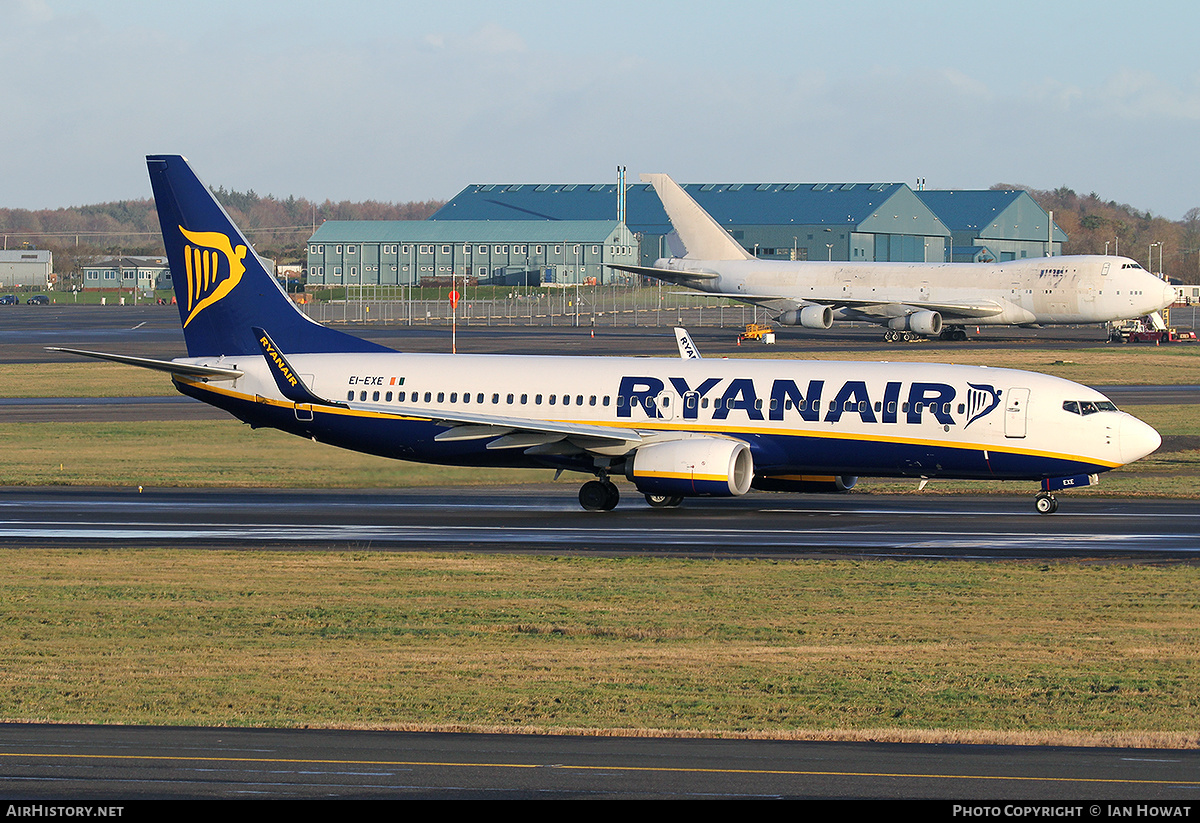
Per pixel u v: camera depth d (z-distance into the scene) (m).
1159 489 190.12
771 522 162.00
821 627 105.75
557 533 153.62
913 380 169.88
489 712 80.88
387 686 87.81
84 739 70.94
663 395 175.50
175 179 193.25
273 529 155.75
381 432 183.88
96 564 132.50
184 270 194.88
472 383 182.50
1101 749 70.00
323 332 192.62
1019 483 198.50
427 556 137.38
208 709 81.81
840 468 171.62
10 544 144.62
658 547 144.12
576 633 104.19
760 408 172.38
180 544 145.25
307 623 107.88
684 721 78.56
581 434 168.88
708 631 104.56
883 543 146.00
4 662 95.19
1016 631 103.94
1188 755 68.44
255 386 189.00
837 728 76.56
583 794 59.84
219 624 107.44
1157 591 118.69
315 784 61.19
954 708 82.00
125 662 95.06
